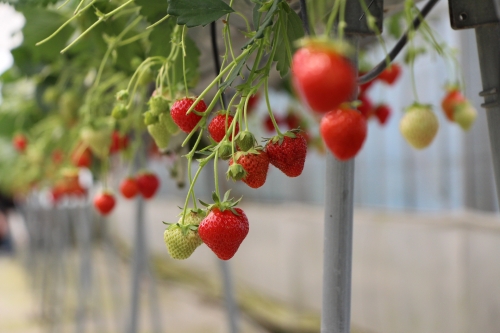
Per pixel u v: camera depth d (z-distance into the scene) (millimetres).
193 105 508
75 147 1156
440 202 1803
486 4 552
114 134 876
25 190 2352
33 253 3082
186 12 522
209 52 770
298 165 514
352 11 512
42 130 1446
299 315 2256
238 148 520
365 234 1954
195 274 3322
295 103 1269
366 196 2180
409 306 1742
